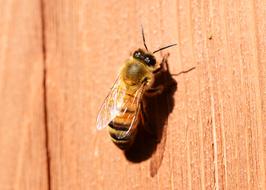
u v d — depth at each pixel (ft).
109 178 0.34
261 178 0.30
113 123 0.34
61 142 0.37
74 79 0.37
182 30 0.33
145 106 0.34
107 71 0.36
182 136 0.32
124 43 0.35
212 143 0.31
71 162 0.36
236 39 0.31
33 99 0.38
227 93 0.31
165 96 0.33
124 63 0.35
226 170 0.30
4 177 0.38
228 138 0.31
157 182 0.33
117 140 0.33
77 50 0.37
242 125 0.30
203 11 0.32
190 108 0.32
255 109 0.30
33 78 0.38
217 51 0.31
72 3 0.37
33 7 0.39
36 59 0.38
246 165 0.30
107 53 0.36
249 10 0.31
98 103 0.36
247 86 0.30
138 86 0.34
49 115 0.37
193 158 0.32
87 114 0.36
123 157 0.34
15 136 0.38
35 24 0.39
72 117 0.36
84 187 0.35
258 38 0.30
